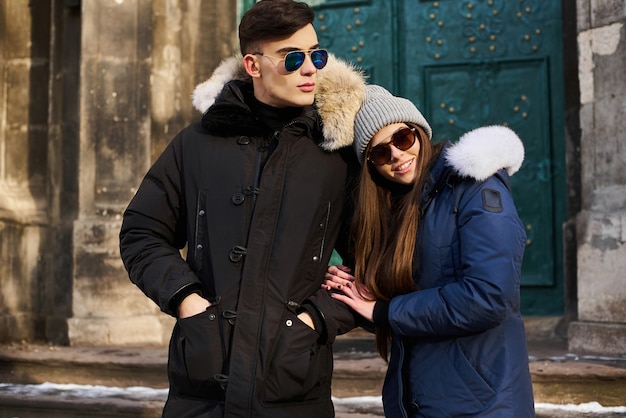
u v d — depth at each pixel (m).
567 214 7.43
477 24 7.92
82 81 7.79
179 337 2.76
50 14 8.41
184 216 3.04
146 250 2.92
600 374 5.06
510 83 7.79
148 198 3.00
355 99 2.90
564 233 7.30
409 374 2.85
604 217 6.16
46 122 8.34
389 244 2.91
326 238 2.89
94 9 7.81
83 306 7.52
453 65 7.95
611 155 6.23
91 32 7.80
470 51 7.92
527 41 7.77
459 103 7.92
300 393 2.72
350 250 3.08
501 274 2.63
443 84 7.98
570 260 7.25
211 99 3.04
